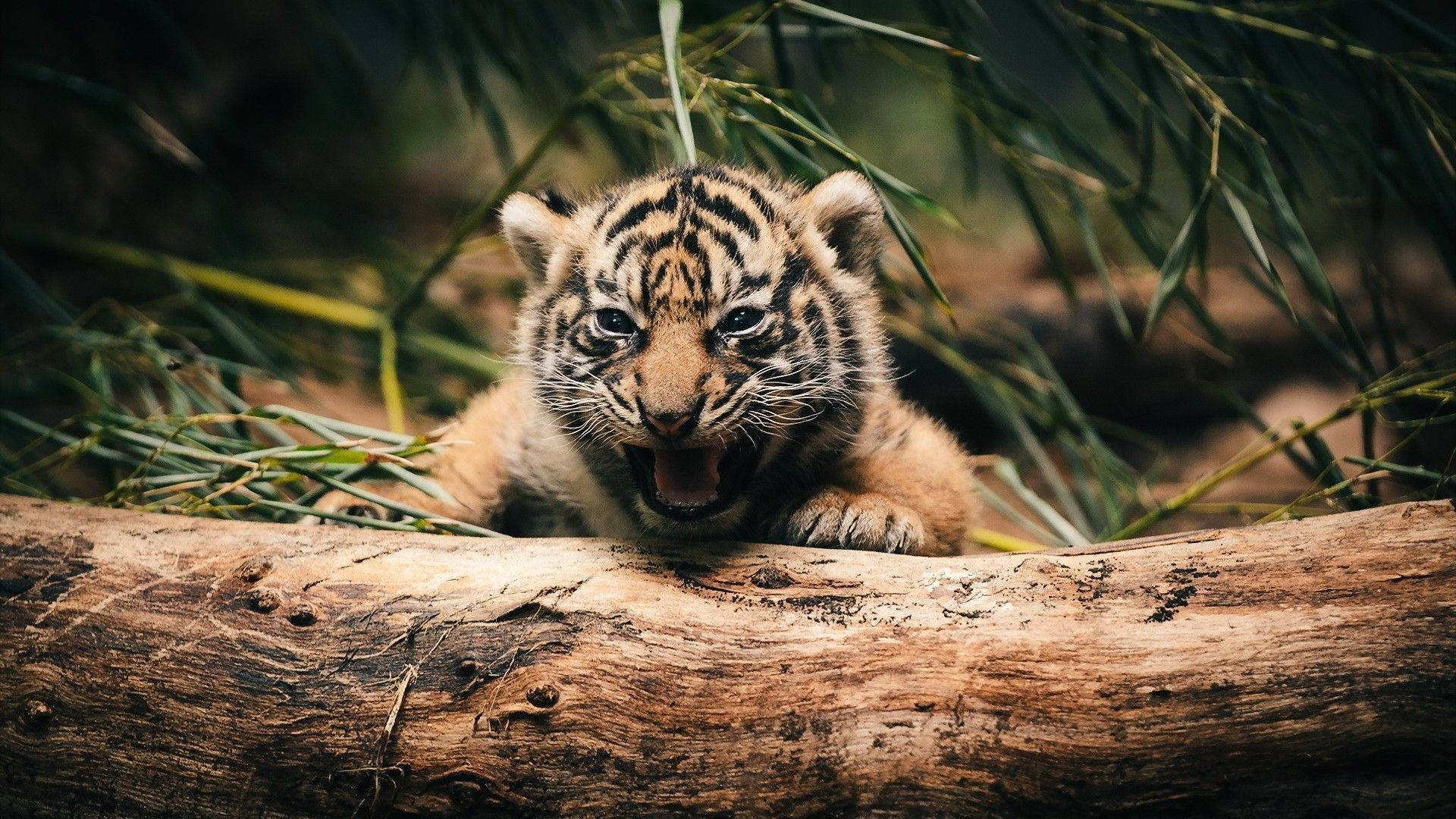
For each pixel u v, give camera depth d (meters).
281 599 5.91
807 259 7.71
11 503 6.48
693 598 5.84
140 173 16.78
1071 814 5.11
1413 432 7.89
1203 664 5.20
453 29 11.95
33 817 5.65
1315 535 5.58
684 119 7.75
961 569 5.89
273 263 14.63
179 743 5.61
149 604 5.91
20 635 5.82
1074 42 10.33
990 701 5.28
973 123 10.66
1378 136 10.09
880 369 8.13
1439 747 4.91
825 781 5.23
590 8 12.27
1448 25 17.30
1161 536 5.93
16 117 16.12
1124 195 10.16
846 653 5.53
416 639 5.75
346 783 5.50
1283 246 9.58
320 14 14.70
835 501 7.28
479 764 5.43
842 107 20.92
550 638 5.69
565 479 8.28
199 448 8.19
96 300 15.00
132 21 14.79
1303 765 4.99
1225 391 11.87
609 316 7.28
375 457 7.41
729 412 6.86
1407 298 16.83
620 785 5.36
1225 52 10.11
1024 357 14.03
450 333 14.64
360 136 20.72
